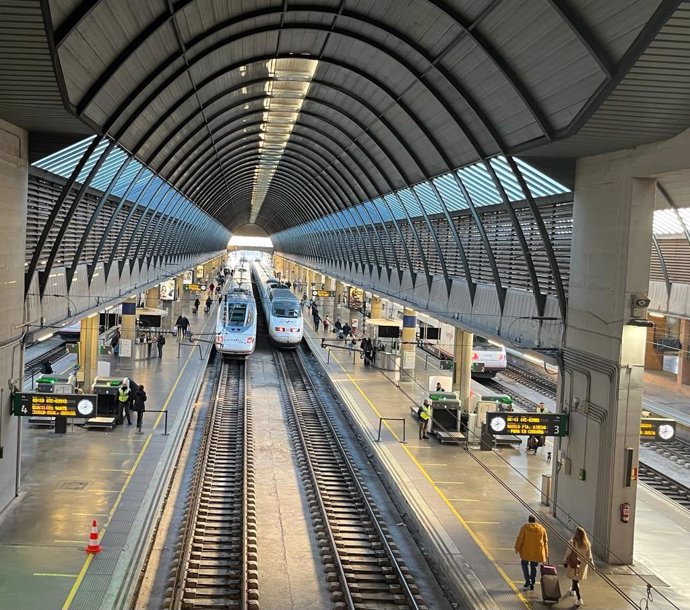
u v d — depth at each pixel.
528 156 18.55
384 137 29.91
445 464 23.81
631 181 16.34
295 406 33.97
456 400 26.80
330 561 16.70
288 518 19.64
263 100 31.47
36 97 14.34
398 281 40.00
